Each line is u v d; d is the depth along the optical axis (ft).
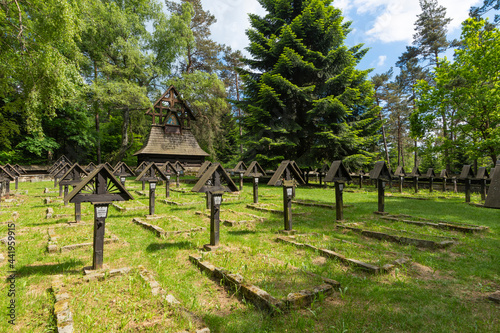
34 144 89.51
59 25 42.09
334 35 74.54
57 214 28.27
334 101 65.77
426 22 100.07
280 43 74.74
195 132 111.75
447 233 22.40
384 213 30.30
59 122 96.78
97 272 13.37
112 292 11.62
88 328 8.94
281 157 73.10
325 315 10.08
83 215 28.71
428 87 63.67
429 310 10.55
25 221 25.90
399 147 124.67
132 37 93.50
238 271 13.58
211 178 17.99
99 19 86.33
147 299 10.99
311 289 11.40
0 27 43.88
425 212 32.50
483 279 13.66
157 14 99.40
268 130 73.20
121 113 108.78
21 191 49.98
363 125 75.51
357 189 64.80
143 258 16.25
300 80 81.30
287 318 9.84
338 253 16.94
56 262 15.52
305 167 72.95
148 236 21.24
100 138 108.88
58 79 44.45
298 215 29.99
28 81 44.21
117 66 93.71
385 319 9.86
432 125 64.34
